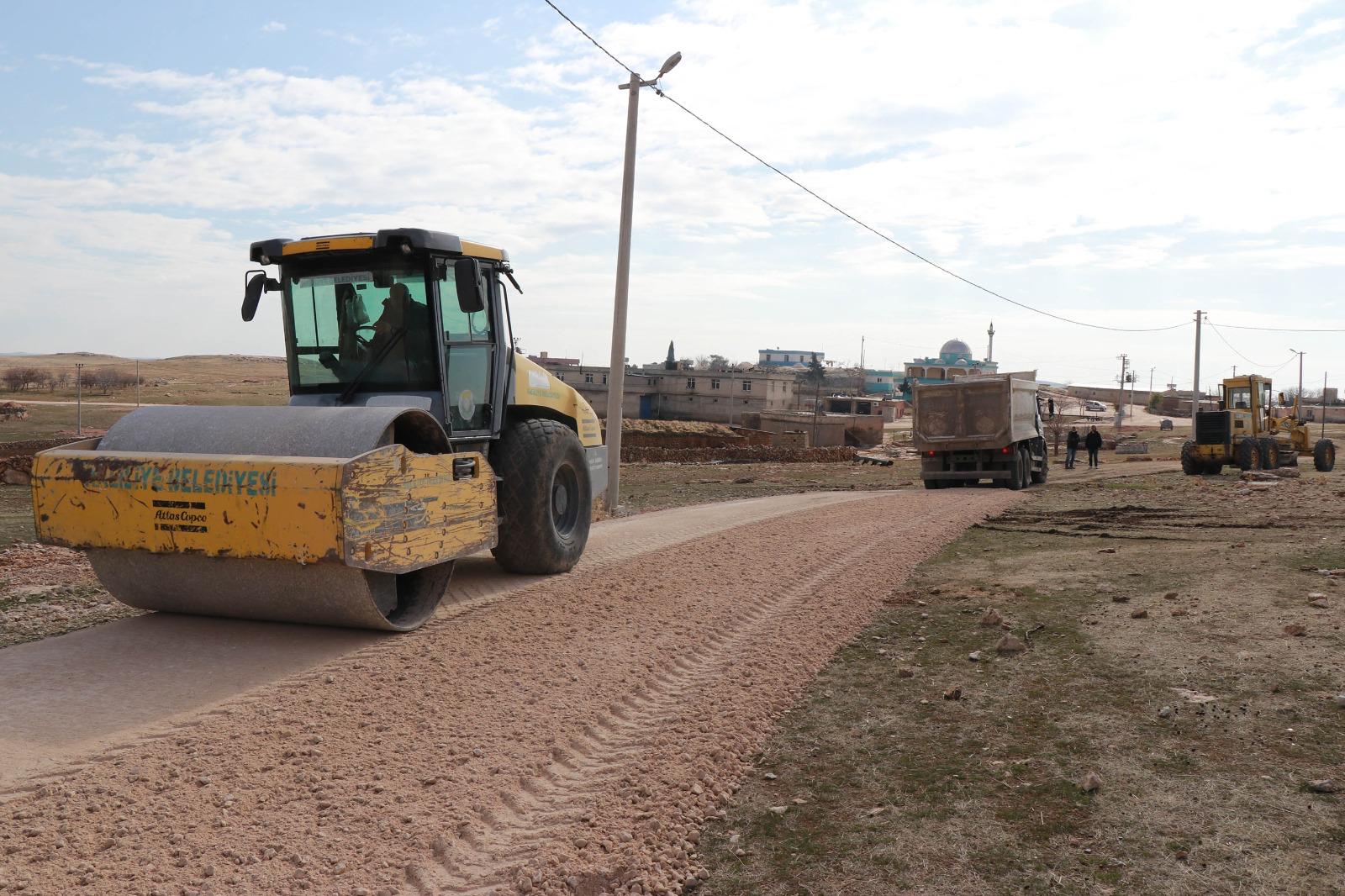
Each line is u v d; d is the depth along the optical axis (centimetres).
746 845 402
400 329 836
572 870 375
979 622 765
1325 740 480
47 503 680
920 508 1692
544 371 1059
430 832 404
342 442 662
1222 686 570
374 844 393
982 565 1043
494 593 859
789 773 474
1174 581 893
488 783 455
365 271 838
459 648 674
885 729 529
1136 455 5556
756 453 4872
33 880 358
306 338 866
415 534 687
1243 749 475
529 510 907
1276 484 1891
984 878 366
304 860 378
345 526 609
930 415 2275
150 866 371
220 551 637
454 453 754
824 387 12450
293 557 620
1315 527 1242
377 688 586
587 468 1016
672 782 460
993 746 498
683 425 6488
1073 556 1082
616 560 1055
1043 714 542
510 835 406
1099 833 398
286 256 842
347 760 477
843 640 720
